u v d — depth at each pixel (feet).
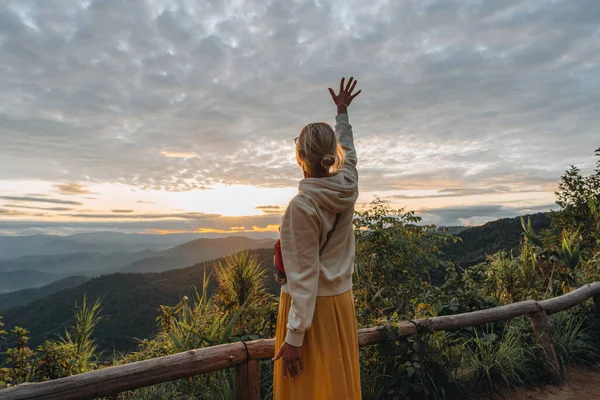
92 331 11.43
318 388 4.90
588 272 18.33
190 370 6.76
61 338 10.78
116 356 11.14
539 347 11.68
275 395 5.30
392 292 14.80
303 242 4.61
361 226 15.70
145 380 6.35
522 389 10.77
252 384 7.47
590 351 12.95
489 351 11.23
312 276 4.60
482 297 13.65
